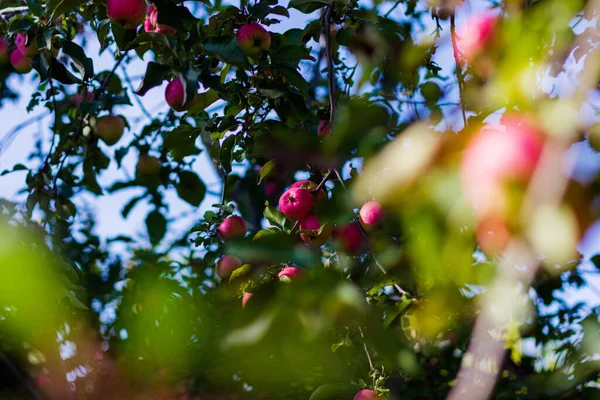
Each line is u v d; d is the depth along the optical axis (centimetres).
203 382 441
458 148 76
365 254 229
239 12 292
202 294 300
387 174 80
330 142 92
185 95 267
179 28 279
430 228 79
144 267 390
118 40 305
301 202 247
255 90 309
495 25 95
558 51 87
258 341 140
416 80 109
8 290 96
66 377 385
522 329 316
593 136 68
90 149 424
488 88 83
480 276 82
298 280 141
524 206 68
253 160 472
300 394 437
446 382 453
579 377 372
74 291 235
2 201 328
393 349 154
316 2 274
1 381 371
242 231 333
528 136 71
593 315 327
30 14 318
